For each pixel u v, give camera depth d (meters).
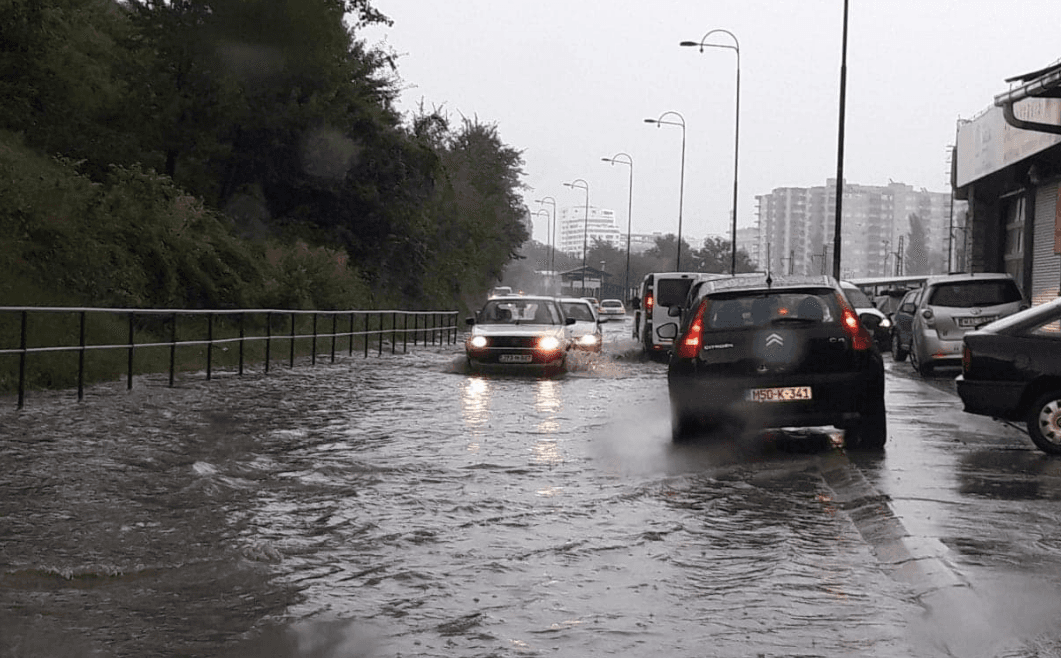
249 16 34.84
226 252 30.44
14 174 23.61
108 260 23.41
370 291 39.91
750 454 10.85
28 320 17.77
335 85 38.97
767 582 5.86
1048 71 23.38
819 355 10.99
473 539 6.88
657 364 27.47
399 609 5.28
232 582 5.76
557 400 16.89
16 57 27.70
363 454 10.66
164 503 7.95
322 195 40.19
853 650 4.68
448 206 56.47
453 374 22.45
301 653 4.60
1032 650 4.62
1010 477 9.20
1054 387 10.76
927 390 18.91
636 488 8.81
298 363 24.64
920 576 5.86
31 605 5.25
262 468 9.67
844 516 7.75
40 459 9.70
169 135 34.16
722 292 11.35
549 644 4.75
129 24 34.03
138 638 4.77
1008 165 34.94
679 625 5.05
